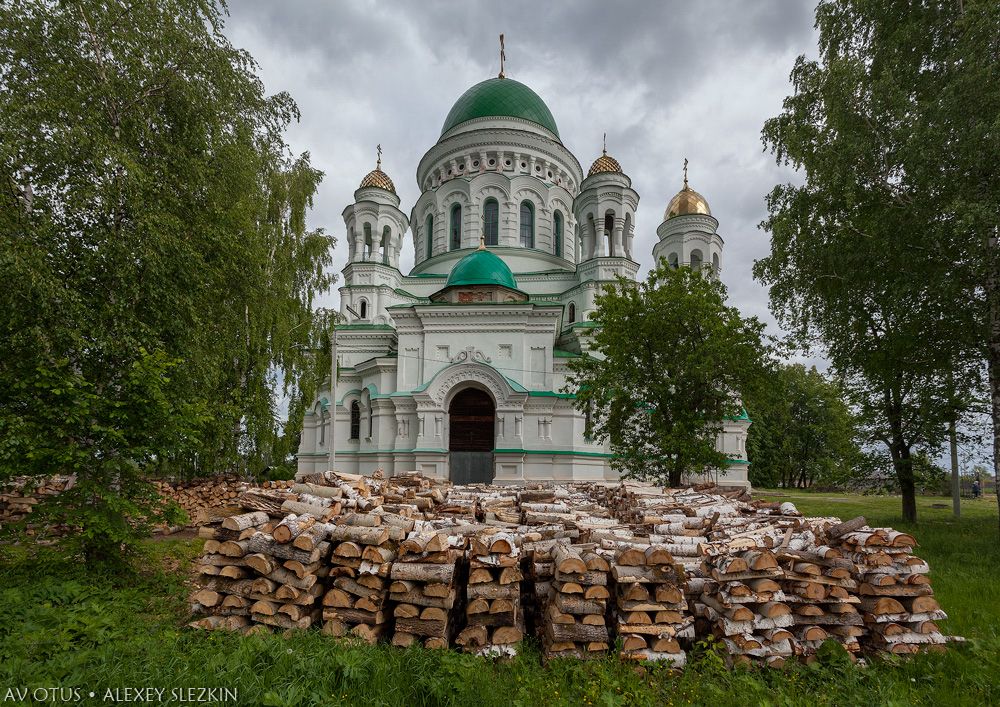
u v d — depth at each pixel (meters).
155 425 9.39
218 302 14.81
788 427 52.78
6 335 9.53
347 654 5.37
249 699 4.61
